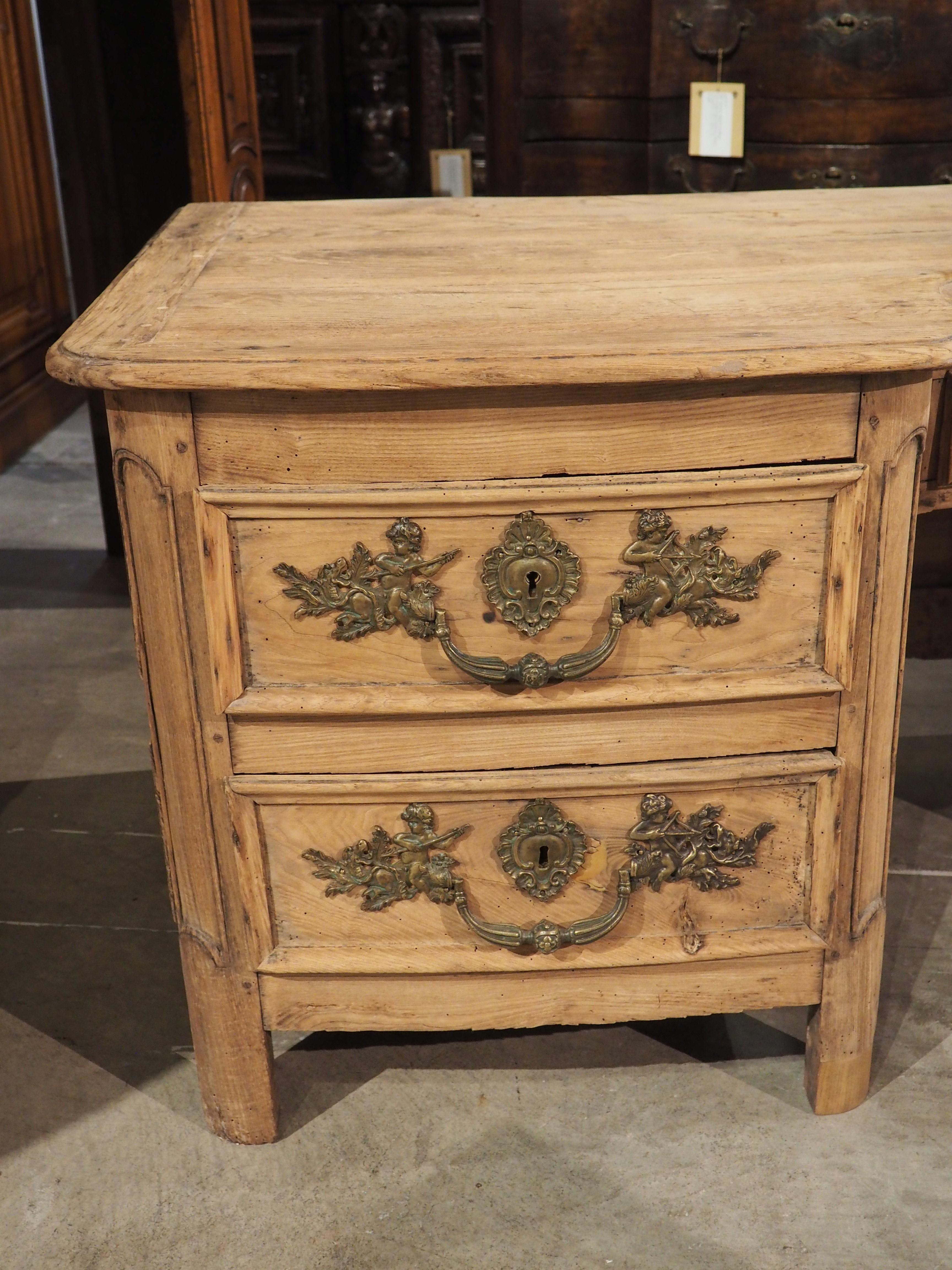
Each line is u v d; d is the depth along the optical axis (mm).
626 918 1177
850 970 1208
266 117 3627
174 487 1013
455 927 1174
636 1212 1175
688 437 1014
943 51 1980
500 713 1092
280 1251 1145
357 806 1125
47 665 2236
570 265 1216
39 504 2939
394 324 1039
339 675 1081
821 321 1027
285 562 1041
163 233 1371
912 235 1296
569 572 1045
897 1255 1126
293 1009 1204
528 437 1006
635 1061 1354
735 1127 1267
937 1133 1256
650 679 1091
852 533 1045
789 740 1123
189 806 1124
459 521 1026
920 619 2172
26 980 1494
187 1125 1287
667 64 2062
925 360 966
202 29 1975
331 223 1411
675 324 1030
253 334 1018
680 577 1055
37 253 3350
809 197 1495
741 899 1180
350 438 1001
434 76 3531
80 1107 1311
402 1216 1177
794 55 2014
